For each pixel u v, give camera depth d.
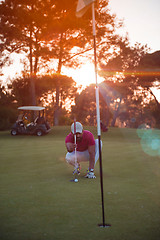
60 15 29.58
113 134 23.55
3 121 30.03
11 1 28.06
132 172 7.16
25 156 10.43
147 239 3.05
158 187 5.48
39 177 6.56
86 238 3.08
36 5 28.61
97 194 4.97
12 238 3.11
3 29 28.17
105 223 3.54
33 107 22.36
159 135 22.78
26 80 37.03
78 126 6.44
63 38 30.91
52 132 24.50
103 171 7.31
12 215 3.87
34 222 3.60
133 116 58.62
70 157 6.79
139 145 14.95
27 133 22.05
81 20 28.92
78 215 3.85
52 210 4.07
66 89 49.94
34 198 4.72
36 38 30.42
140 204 4.35
